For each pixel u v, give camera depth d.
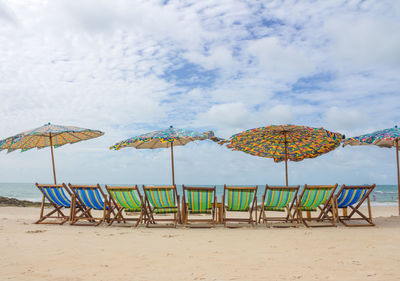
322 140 8.48
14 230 6.18
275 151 9.26
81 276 3.08
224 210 7.11
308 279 2.96
